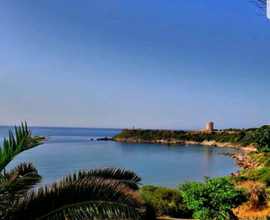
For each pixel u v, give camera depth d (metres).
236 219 6.17
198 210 6.07
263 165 31.56
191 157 45.66
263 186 9.22
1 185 3.04
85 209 2.93
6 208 2.90
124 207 3.10
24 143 2.78
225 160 41.91
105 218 2.98
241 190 6.18
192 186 6.41
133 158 42.09
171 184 23.16
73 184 3.17
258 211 8.23
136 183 4.86
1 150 2.79
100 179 3.52
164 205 8.85
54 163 31.78
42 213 2.90
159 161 39.25
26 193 3.45
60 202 2.98
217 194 5.89
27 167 4.75
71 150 50.75
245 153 52.16
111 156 43.44
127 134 94.94
